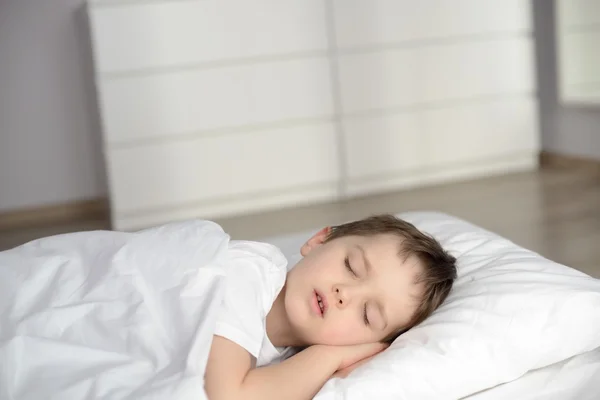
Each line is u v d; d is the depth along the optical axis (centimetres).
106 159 341
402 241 149
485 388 135
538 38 421
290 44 358
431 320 142
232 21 347
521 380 137
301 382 130
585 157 397
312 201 380
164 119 345
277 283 143
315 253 150
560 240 277
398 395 128
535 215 317
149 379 119
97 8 327
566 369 139
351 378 130
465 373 131
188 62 344
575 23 388
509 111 407
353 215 343
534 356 135
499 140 407
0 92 372
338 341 141
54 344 122
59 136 383
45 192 385
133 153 343
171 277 133
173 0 338
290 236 211
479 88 398
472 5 389
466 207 342
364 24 370
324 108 370
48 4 372
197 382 114
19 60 372
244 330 129
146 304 129
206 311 126
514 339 135
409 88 384
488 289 144
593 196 341
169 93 343
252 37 351
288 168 369
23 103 376
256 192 365
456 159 400
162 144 346
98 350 122
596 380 139
